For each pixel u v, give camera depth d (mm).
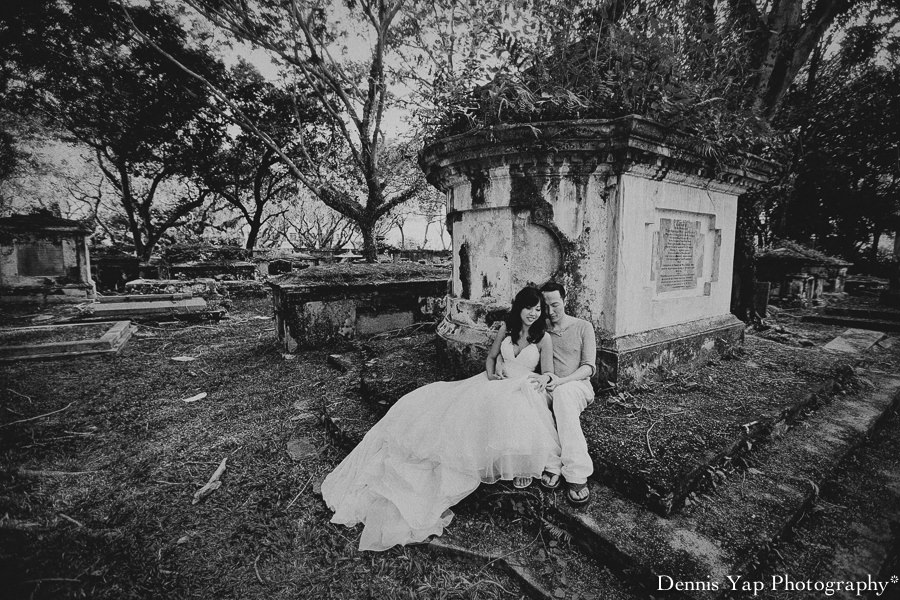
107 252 18547
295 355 6227
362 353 5840
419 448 2432
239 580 2150
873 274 16703
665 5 3635
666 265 3850
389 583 2104
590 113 3252
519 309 2756
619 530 2074
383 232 28156
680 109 3150
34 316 8898
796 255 10055
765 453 2865
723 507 2273
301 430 3777
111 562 2244
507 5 3631
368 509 2490
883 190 14688
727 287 4676
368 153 8695
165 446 3559
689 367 4031
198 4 7141
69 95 13211
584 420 2930
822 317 7922
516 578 2055
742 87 4973
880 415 3566
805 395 3463
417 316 7270
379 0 7238
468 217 4055
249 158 18656
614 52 3330
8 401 4562
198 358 6438
